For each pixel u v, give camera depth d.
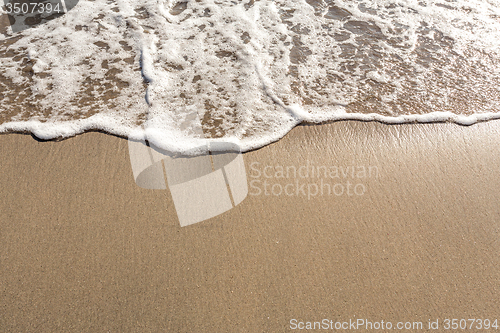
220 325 1.47
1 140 2.22
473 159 2.21
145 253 1.69
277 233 1.79
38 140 2.24
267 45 3.12
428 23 3.44
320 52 3.08
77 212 1.85
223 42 3.13
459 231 1.83
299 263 1.68
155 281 1.60
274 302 1.54
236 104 2.58
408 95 2.70
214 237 1.77
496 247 1.77
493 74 2.91
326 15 3.50
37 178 2.01
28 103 2.53
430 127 2.43
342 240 1.78
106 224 1.80
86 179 2.01
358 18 3.48
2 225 1.79
